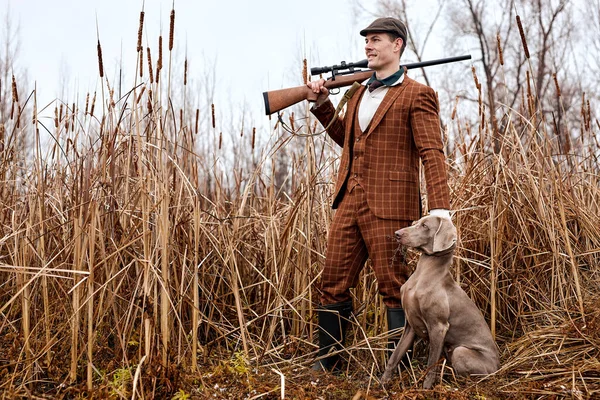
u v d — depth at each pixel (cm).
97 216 341
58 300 364
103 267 359
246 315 452
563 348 370
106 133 369
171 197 406
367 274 444
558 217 459
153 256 347
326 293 383
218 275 448
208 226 466
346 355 398
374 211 359
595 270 447
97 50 357
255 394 313
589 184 501
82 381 329
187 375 330
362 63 393
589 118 499
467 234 447
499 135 457
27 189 405
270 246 455
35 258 378
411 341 350
